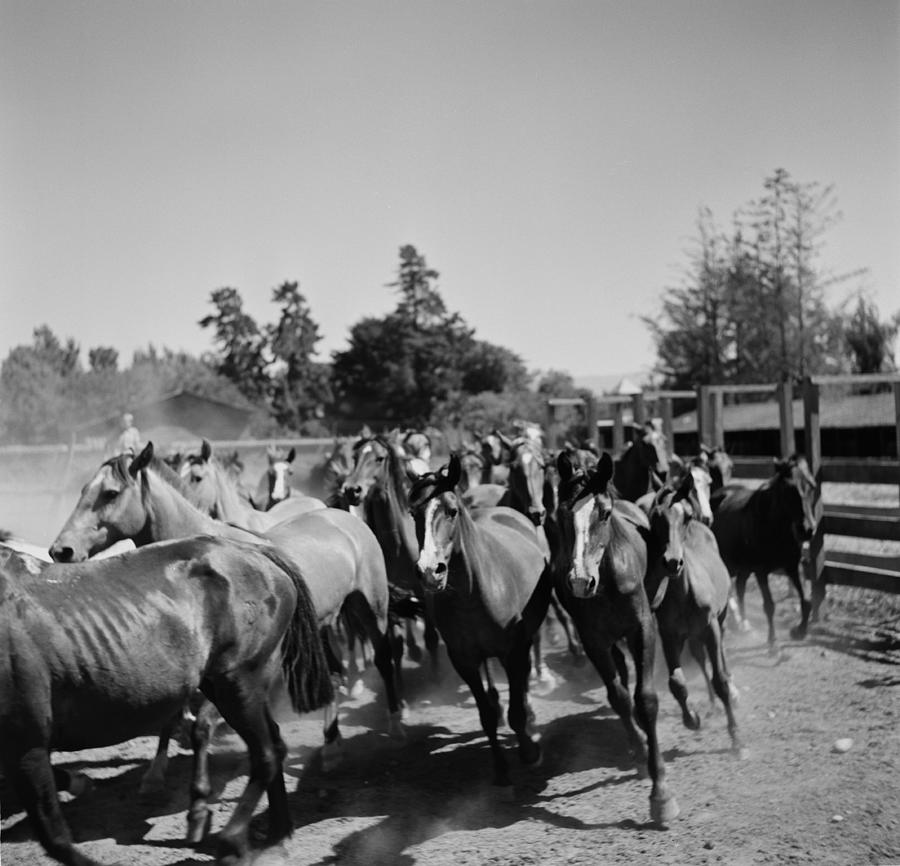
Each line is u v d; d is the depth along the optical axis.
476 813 5.95
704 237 42.53
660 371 45.34
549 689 8.88
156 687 4.80
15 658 4.44
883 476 10.77
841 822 5.13
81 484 22.88
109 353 126.56
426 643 9.59
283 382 71.81
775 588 12.91
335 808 6.12
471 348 60.78
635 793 6.04
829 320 41.00
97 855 5.32
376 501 8.47
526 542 7.32
